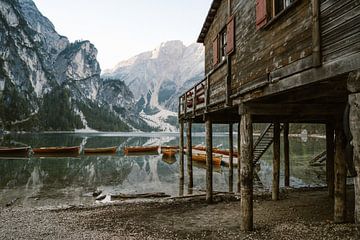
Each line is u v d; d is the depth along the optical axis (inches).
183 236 311.6
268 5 242.2
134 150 1668.3
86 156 1489.9
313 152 1451.8
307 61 185.3
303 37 191.3
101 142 2674.7
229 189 669.3
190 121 669.3
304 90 228.4
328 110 281.1
